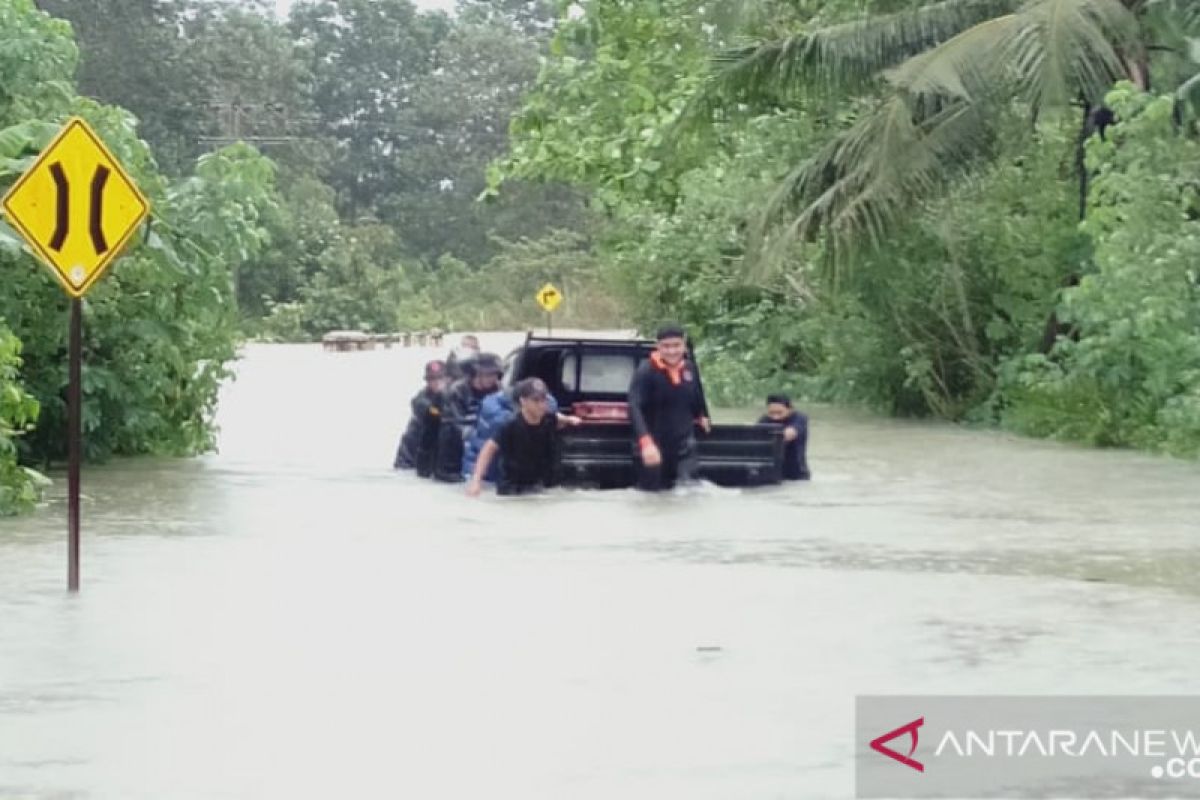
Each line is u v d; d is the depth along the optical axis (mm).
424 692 10766
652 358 22719
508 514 19984
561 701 10531
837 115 37406
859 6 36156
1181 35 30281
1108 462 26672
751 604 13773
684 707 10398
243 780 8906
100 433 26266
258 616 13242
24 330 24969
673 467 22578
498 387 24703
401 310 112875
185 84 111250
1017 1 33188
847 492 22391
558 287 119062
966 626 12836
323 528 18609
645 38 41000
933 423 36312
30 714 10219
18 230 14500
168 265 25047
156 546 17141
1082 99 33562
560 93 41781
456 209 139500
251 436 32375
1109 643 12211
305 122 135625
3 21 24125
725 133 39969
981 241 36375
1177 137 29234
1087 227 29297
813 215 33500
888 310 37625
